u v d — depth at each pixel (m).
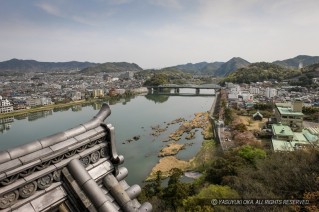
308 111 98.88
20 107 155.25
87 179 6.23
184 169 60.03
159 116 130.12
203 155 67.31
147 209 8.60
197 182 43.97
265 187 26.50
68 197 5.98
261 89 179.75
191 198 32.78
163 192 40.81
